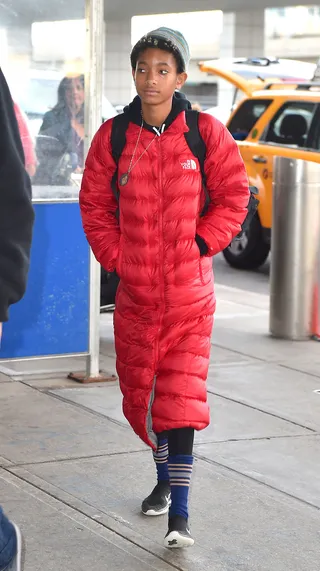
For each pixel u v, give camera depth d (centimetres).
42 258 757
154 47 465
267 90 1455
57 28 744
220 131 479
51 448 620
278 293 955
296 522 521
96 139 490
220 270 1461
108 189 495
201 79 5141
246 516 527
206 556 479
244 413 711
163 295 479
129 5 2936
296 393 769
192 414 480
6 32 736
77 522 510
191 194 476
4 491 547
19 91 741
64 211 759
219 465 602
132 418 494
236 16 3569
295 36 5000
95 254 501
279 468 601
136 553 479
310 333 957
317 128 1322
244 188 487
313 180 929
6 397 732
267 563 473
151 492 549
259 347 923
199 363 488
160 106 471
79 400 729
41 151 752
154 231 477
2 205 300
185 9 2933
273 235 957
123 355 493
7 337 755
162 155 473
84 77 753
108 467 589
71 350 775
